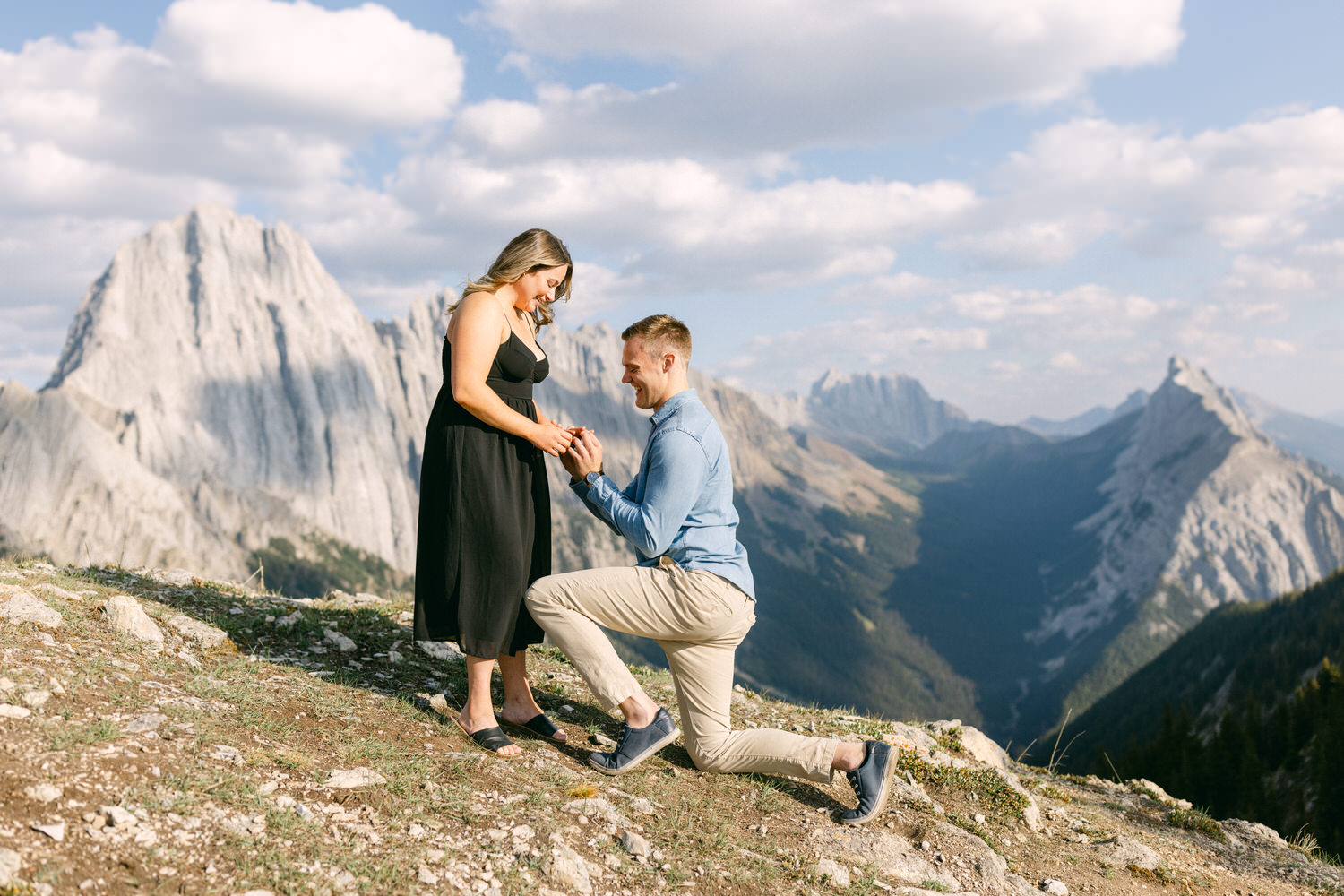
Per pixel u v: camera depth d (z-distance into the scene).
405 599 9.04
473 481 4.83
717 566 4.82
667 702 6.84
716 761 5.06
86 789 3.20
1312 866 6.43
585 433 4.98
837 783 5.43
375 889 3.17
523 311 5.12
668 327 4.92
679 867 3.91
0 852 2.72
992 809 5.89
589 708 6.23
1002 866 4.80
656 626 4.88
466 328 4.73
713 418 5.01
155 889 2.84
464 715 4.96
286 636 6.19
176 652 5.09
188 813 3.27
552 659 7.38
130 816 3.12
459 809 3.92
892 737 7.11
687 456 4.75
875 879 4.26
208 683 4.62
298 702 4.73
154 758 3.57
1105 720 140.12
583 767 4.95
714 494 4.95
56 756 3.34
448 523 4.85
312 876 3.12
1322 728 50.41
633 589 4.84
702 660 5.01
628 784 4.77
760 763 4.96
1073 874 5.18
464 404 4.70
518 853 3.65
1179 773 53.84
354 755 4.20
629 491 5.20
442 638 5.00
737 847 4.27
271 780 3.70
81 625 4.99
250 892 2.95
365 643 6.43
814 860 4.29
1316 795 47.34
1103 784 8.14
